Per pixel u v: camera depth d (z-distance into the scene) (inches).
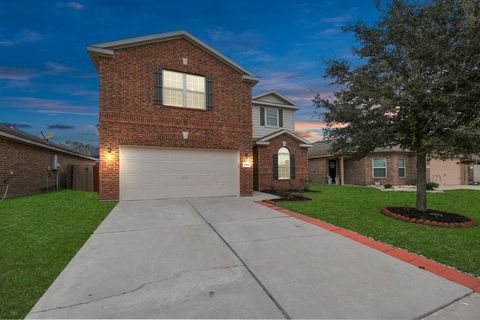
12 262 143.4
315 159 851.4
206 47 416.2
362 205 348.8
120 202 347.9
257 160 559.8
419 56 239.5
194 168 409.1
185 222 243.9
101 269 136.6
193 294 110.8
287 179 586.9
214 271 134.9
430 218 251.4
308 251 166.6
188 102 407.2
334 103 296.0
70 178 680.4
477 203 382.3
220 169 428.1
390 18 262.5
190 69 407.5
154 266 141.1
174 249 169.0
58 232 202.8
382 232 213.8
